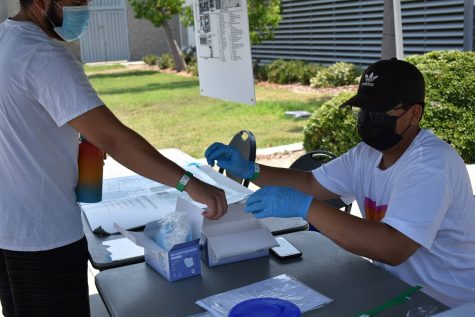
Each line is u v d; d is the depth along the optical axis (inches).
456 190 66.9
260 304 52.6
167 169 66.3
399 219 63.7
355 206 177.3
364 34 478.6
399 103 67.0
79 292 68.6
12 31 63.2
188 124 366.6
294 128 335.9
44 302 66.5
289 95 461.4
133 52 953.5
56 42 64.8
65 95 62.2
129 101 478.6
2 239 64.7
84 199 68.7
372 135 69.5
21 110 62.2
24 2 66.3
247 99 126.4
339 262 70.2
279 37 610.2
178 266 66.2
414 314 55.7
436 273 69.7
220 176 105.0
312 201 64.9
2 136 62.9
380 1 453.4
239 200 88.7
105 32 936.9
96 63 915.4
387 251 63.4
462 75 222.8
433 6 379.6
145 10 658.8
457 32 365.7
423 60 236.4
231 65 130.7
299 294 61.5
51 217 64.9
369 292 61.8
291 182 86.4
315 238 79.0
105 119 64.4
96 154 68.3
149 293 63.7
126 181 107.5
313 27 547.5
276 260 71.4
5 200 64.0
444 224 67.7
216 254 68.9
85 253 69.1
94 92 64.9
